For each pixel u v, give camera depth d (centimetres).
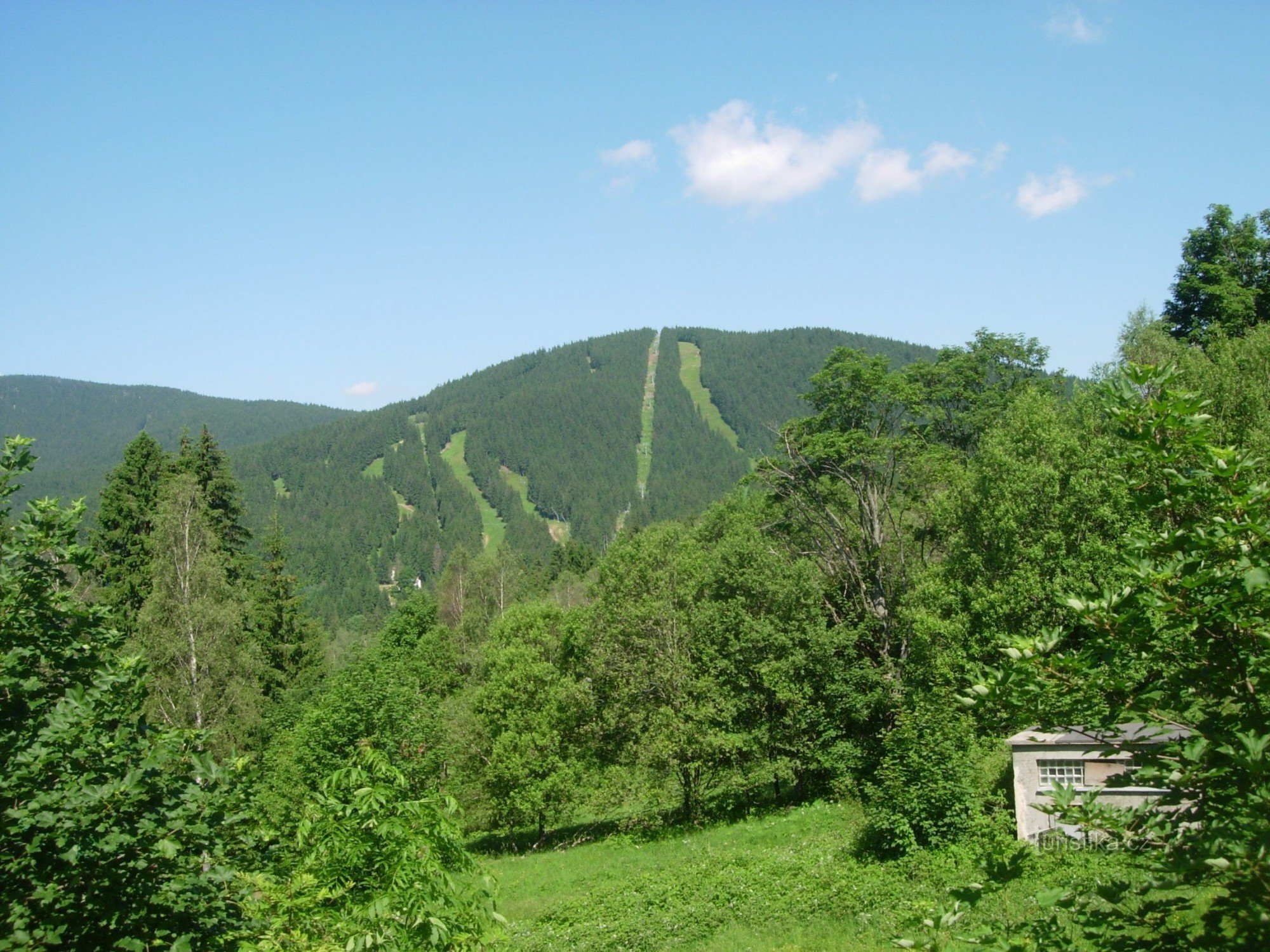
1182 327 4369
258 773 824
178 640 3572
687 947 1775
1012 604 2797
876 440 3722
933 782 1986
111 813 662
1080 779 1959
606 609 3797
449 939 712
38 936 600
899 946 564
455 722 3916
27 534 787
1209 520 527
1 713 705
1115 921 500
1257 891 432
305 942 737
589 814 4188
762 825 3112
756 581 3562
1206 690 526
